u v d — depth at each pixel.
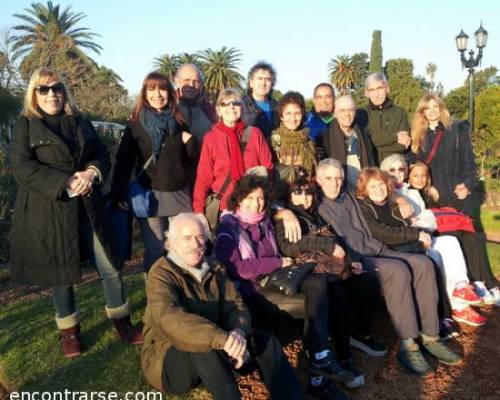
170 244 2.88
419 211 4.62
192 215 2.91
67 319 3.46
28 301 5.09
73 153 3.27
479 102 18.42
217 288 2.93
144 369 2.83
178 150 3.77
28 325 4.20
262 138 4.09
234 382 2.56
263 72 4.88
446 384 3.24
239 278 3.33
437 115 5.00
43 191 3.07
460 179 4.98
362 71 52.28
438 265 4.13
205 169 3.90
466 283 4.18
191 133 4.32
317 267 3.29
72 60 25.52
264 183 3.39
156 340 2.81
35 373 3.31
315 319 3.04
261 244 3.46
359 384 3.06
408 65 48.12
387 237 3.95
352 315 3.36
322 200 3.94
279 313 3.26
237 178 3.88
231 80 41.59
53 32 29.78
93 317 4.19
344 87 52.41
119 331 3.67
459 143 4.97
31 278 3.20
